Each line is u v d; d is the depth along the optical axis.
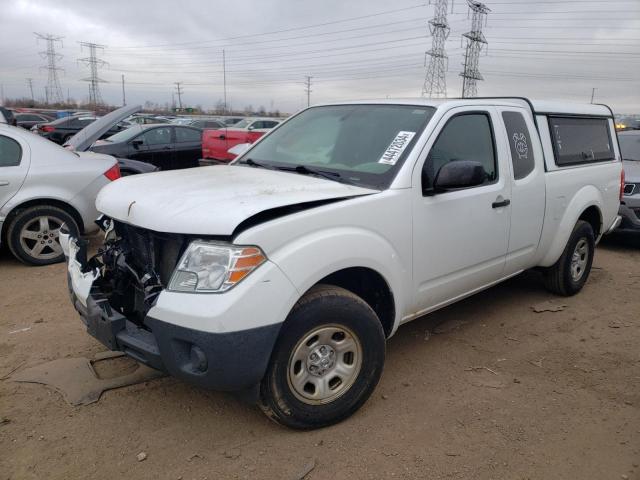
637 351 4.29
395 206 3.31
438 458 2.90
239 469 2.79
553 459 2.92
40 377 3.64
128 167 9.98
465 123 3.96
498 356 4.14
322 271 2.89
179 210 2.81
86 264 3.53
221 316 2.58
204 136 12.85
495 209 4.08
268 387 2.87
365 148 3.73
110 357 3.96
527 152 4.54
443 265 3.73
